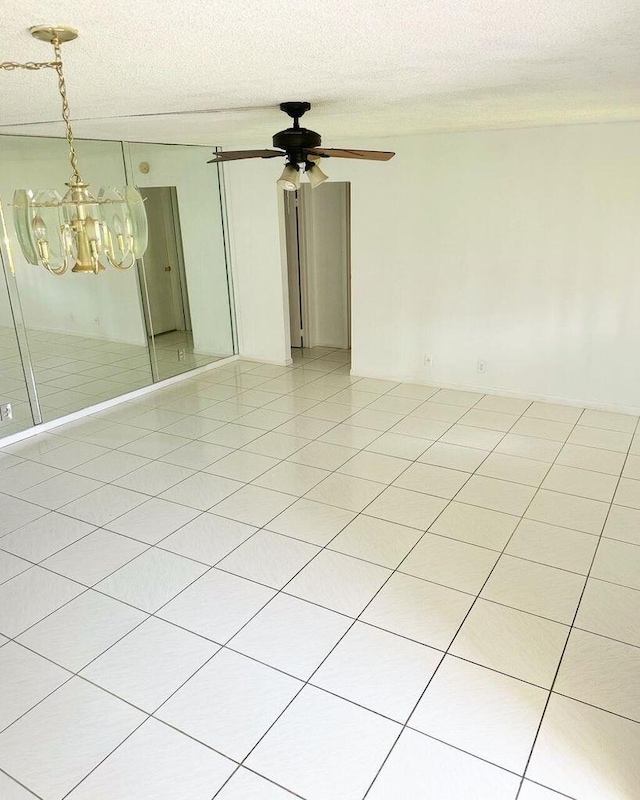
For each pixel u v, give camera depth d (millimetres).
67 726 2283
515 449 4582
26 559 3326
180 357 6504
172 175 5988
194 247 6406
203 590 3031
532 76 2531
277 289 6672
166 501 3928
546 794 1981
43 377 5121
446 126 4641
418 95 2990
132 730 2262
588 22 1710
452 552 3297
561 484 4020
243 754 2154
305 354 7449
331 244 7312
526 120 4363
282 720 2285
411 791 2006
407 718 2277
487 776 2047
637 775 2035
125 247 2070
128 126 4090
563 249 5102
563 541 3373
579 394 5387
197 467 4422
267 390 6141
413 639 2668
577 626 2721
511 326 5512
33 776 2094
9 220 4617
